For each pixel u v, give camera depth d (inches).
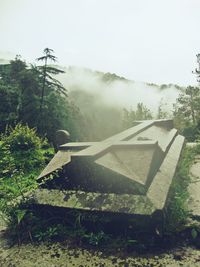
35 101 938.7
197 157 289.6
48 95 1023.6
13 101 979.3
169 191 160.1
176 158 222.8
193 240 126.1
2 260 123.4
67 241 133.3
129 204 133.3
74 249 127.1
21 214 144.1
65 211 143.1
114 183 142.9
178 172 210.7
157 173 169.6
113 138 207.9
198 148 314.7
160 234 124.7
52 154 320.5
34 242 135.9
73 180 152.4
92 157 146.6
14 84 1150.3
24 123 907.4
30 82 989.8
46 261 120.3
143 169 151.5
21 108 938.7
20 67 1240.8
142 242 126.0
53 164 181.9
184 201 157.5
